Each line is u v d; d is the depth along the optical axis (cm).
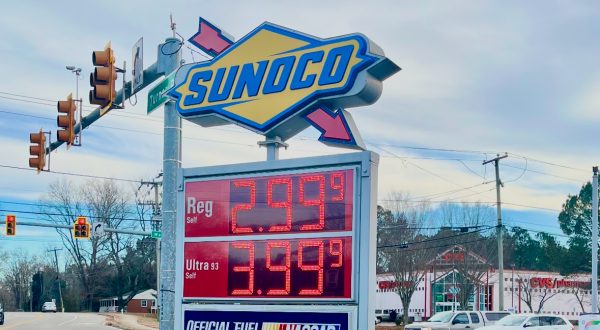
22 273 12694
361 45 1136
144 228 8038
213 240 1201
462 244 5681
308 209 1120
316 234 1106
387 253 5656
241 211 1182
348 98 1149
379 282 6569
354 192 1083
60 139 1720
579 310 6762
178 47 1428
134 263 8694
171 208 1377
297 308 1104
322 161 1115
